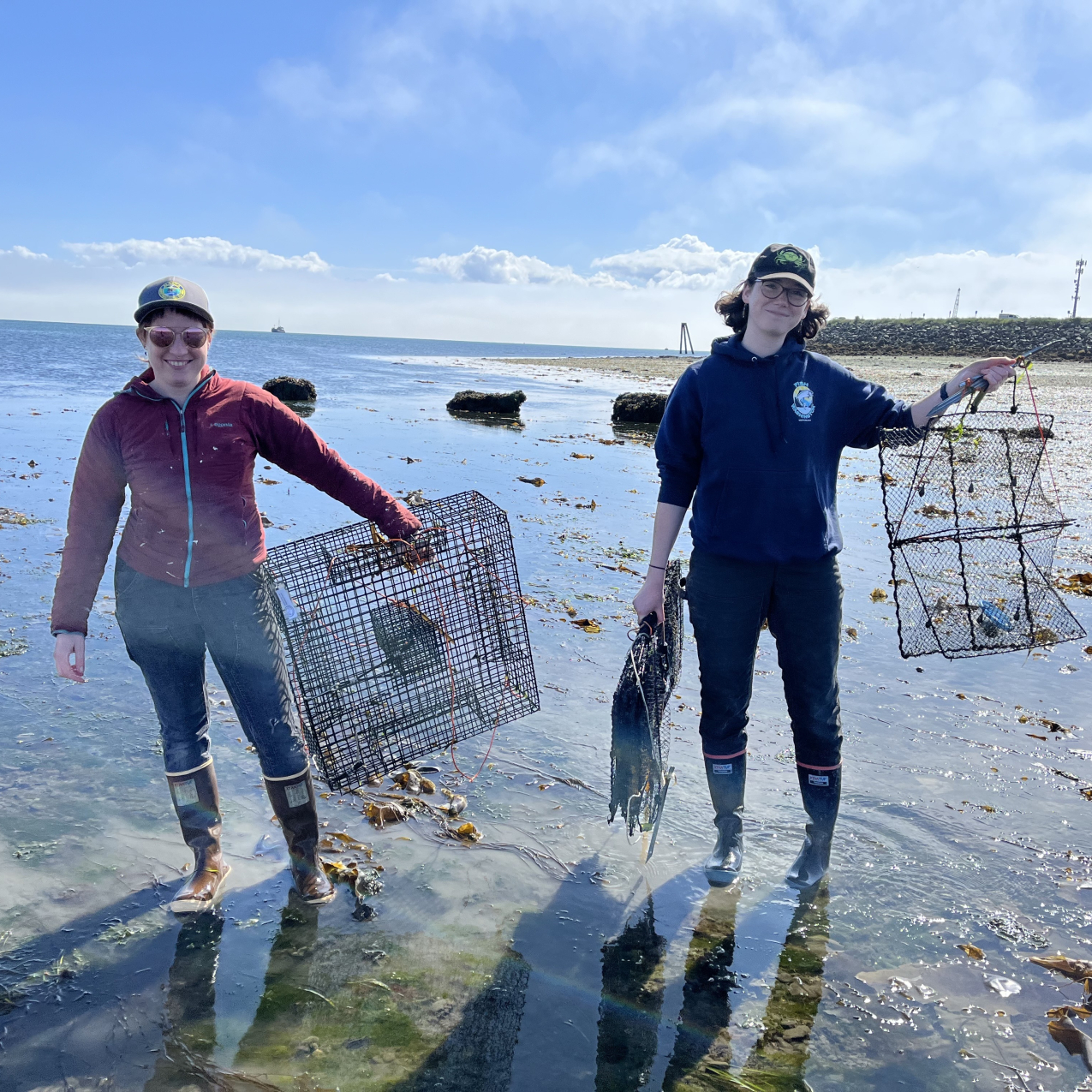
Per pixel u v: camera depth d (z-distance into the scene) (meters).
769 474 3.03
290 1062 2.32
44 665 4.96
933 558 4.52
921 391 25.89
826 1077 2.31
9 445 12.91
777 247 2.99
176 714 3.05
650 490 11.43
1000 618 3.71
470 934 2.90
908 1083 2.29
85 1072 2.26
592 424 20.16
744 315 3.22
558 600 6.52
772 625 3.25
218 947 2.80
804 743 3.27
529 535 8.49
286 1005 2.53
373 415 19.59
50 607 5.86
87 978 2.63
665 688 3.41
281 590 3.19
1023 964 2.78
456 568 3.45
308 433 3.14
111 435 2.85
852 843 3.48
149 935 2.84
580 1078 2.29
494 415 21.11
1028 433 3.65
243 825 3.57
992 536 3.70
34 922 2.88
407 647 3.35
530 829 3.58
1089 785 3.92
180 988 2.60
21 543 7.48
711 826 3.67
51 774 3.81
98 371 33.97
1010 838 3.50
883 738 4.37
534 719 4.60
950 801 3.79
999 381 3.17
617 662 5.38
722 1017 2.54
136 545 2.90
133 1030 2.42
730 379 3.07
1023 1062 2.38
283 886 3.16
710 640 3.21
